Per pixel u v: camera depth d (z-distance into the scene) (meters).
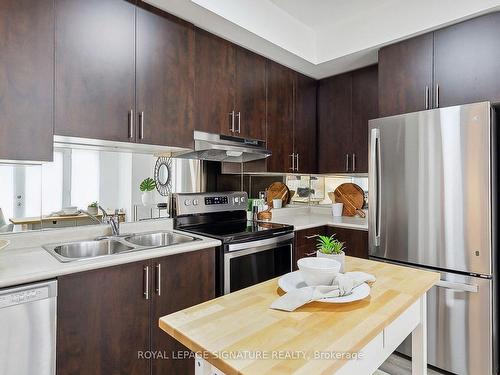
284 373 0.66
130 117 1.92
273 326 0.87
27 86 1.55
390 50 2.52
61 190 1.99
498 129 2.18
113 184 2.22
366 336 0.82
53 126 1.63
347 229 2.87
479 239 1.94
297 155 3.16
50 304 1.36
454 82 2.18
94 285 1.52
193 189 2.70
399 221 2.29
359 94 3.05
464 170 2.00
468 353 1.99
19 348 1.28
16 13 1.52
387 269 1.41
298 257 2.75
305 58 2.84
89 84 1.76
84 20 1.75
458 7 2.11
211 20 2.21
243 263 2.24
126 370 1.64
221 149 2.46
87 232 2.06
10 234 1.79
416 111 2.36
